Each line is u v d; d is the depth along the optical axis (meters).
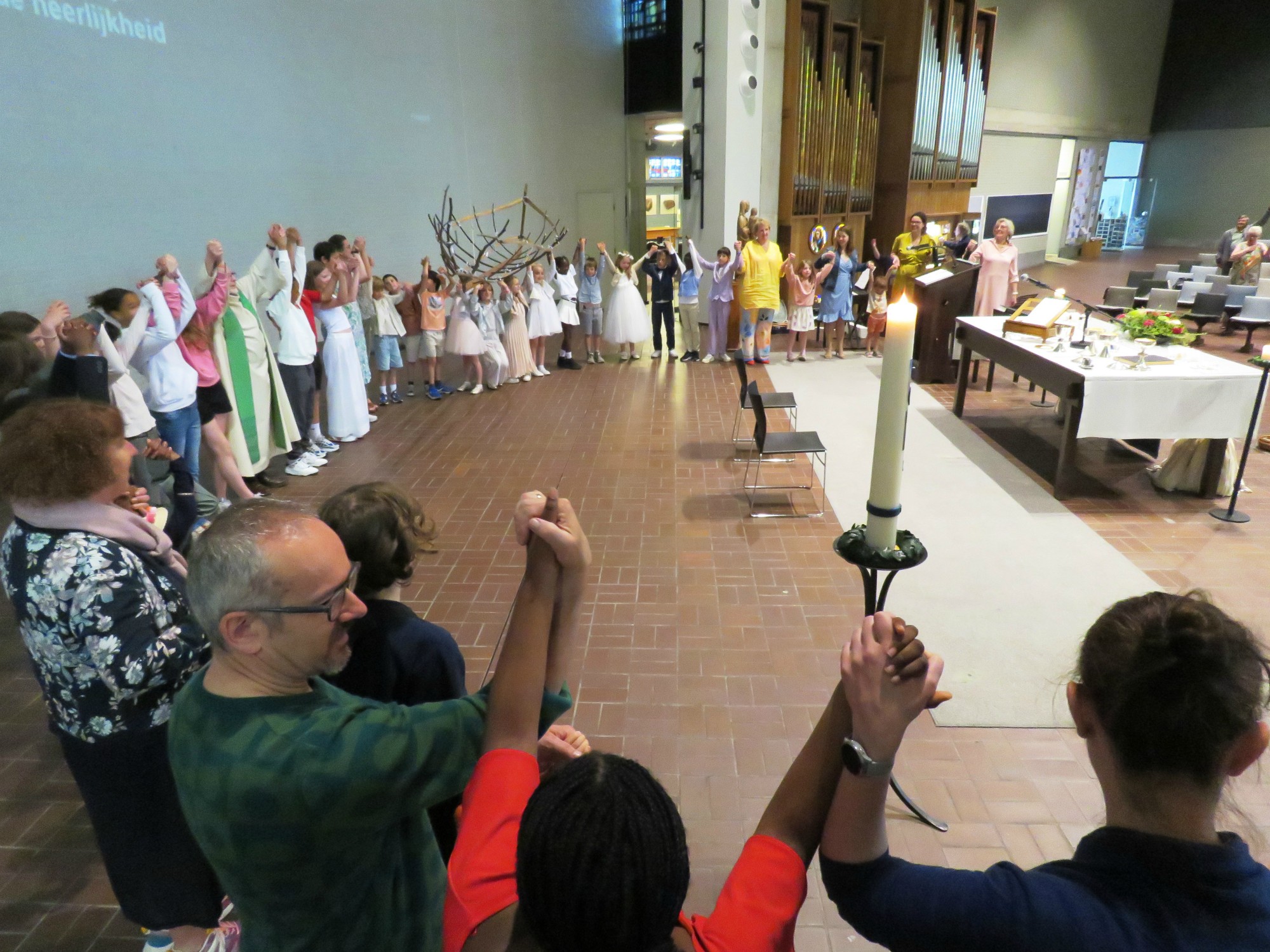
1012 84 16.84
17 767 3.04
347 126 8.13
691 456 6.45
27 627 1.65
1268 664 0.88
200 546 1.09
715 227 10.80
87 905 2.43
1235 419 5.08
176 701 1.17
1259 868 0.84
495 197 11.19
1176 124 21.06
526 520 1.00
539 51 11.83
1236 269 11.13
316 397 6.49
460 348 8.28
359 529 1.65
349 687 1.61
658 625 3.95
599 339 10.98
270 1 6.91
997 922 0.83
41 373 3.62
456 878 0.84
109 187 5.22
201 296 5.10
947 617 3.99
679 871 0.71
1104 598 4.16
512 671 0.98
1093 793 2.87
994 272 8.68
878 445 1.38
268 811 1.02
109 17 5.20
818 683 3.48
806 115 10.71
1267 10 18.83
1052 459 6.23
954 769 2.99
